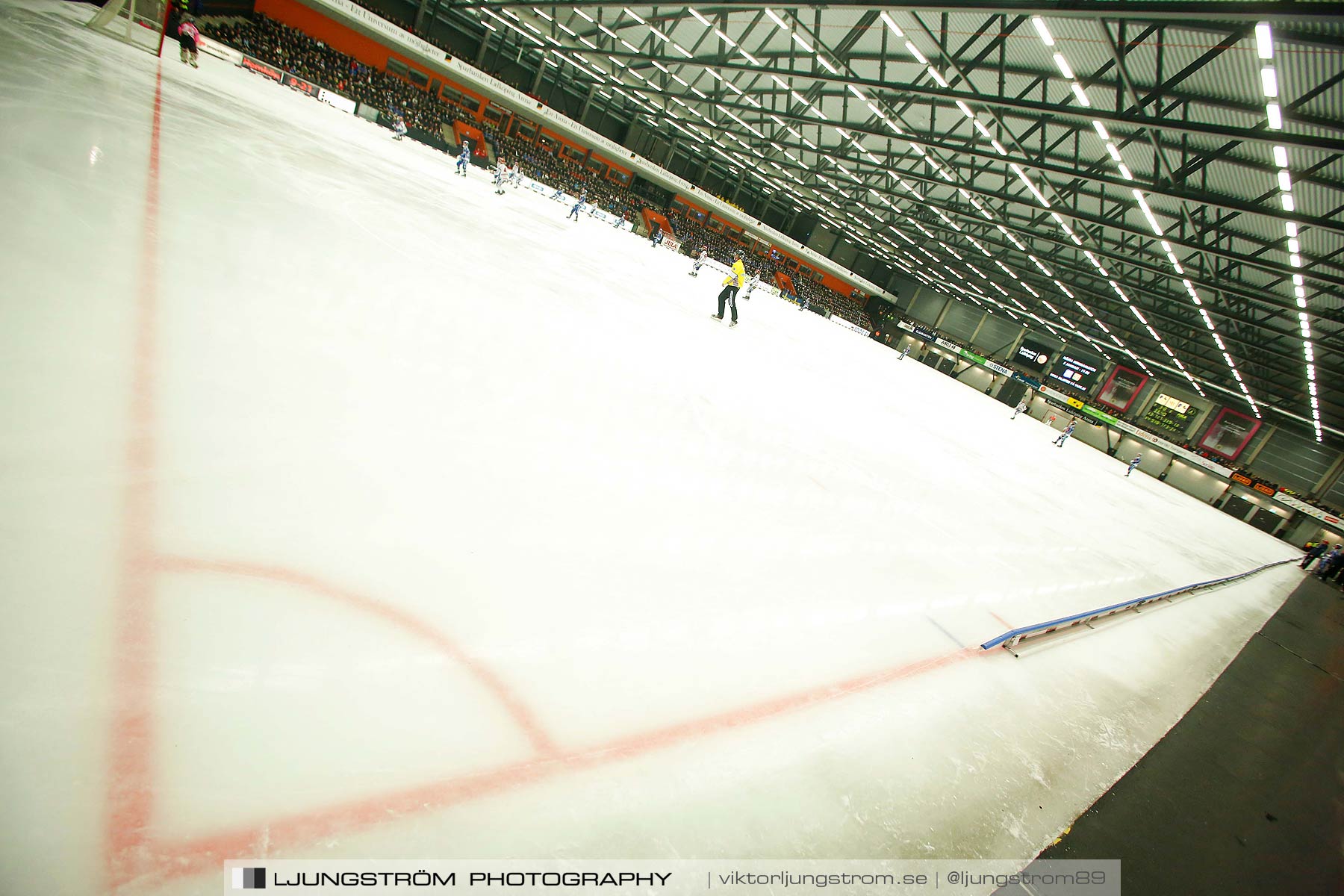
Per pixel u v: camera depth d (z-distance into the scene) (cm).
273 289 321
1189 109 1332
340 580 152
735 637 206
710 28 1759
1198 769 252
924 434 991
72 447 155
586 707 149
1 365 173
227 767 105
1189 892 169
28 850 87
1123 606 449
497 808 117
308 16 2839
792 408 655
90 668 110
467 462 239
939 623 291
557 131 3734
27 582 117
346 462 202
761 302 2905
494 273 612
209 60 2070
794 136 2988
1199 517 2281
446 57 3025
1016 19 1195
